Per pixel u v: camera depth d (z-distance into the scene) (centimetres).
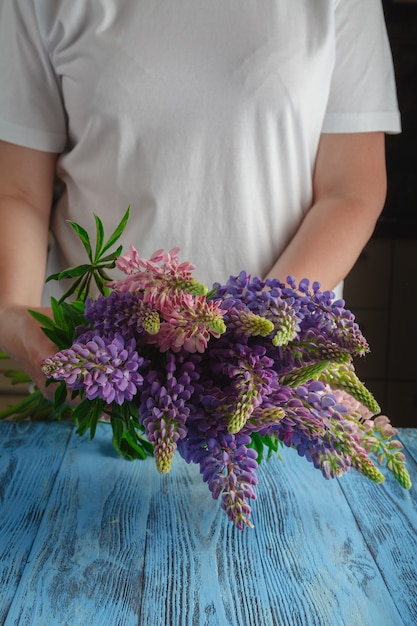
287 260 138
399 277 332
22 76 143
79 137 146
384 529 103
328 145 149
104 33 139
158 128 140
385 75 148
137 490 113
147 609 84
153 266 90
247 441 88
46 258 153
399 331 337
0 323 119
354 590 89
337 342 92
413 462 125
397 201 330
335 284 138
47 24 141
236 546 98
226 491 85
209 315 86
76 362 85
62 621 82
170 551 96
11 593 86
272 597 87
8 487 112
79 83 141
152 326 86
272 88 139
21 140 144
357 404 102
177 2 139
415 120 324
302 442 93
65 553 95
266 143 142
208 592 88
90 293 150
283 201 148
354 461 91
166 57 139
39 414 142
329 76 144
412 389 341
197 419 89
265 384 87
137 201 145
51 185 152
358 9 145
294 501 110
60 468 119
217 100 139
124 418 100
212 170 142
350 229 141
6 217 140
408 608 86
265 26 139
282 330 88
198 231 145
